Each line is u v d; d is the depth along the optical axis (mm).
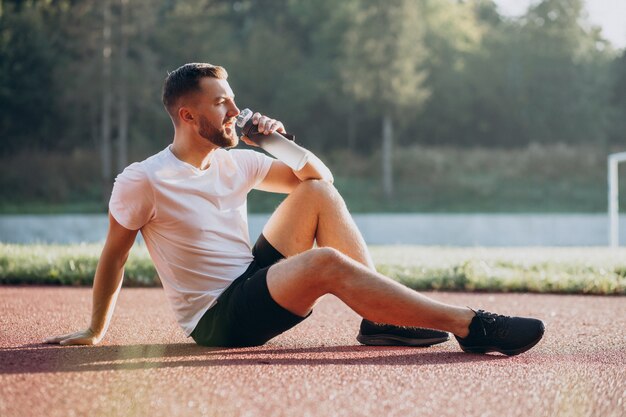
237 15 39188
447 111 34562
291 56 33688
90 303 4367
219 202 2779
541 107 34250
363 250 2785
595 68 34312
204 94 2656
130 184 2670
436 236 19828
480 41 36688
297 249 2805
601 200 26375
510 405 2117
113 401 2082
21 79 30000
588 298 5105
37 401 2072
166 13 30391
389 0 26469
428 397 2176
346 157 30859
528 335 2730
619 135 34531
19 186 27562
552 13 33875
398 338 2961
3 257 6141
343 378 2375
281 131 2887
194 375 2379
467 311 2707
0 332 3275
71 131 31156
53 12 30516
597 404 2154
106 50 25281
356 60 26781
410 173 29016
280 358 2680
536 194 27125
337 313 4051
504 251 7883
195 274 2760
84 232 19641
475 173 28969
